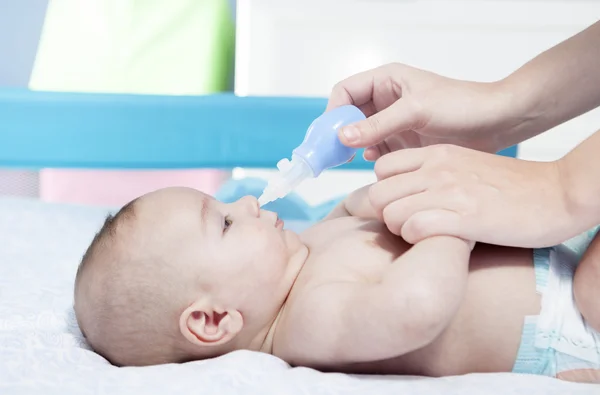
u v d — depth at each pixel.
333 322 0.92
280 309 1.04
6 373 0.89
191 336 0.98
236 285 1.01
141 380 0.87
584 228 0.89
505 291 0.97
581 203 0.87
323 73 2.93
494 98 1.10
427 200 0.91
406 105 1.07
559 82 1.09
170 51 2.59
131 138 1.75
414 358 0.98
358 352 0.91
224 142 1.77
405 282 0.87
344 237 1.09
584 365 0.96
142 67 2.56
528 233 0.89
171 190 1.09
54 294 1.19
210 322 1.01
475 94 1.10
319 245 1.10
